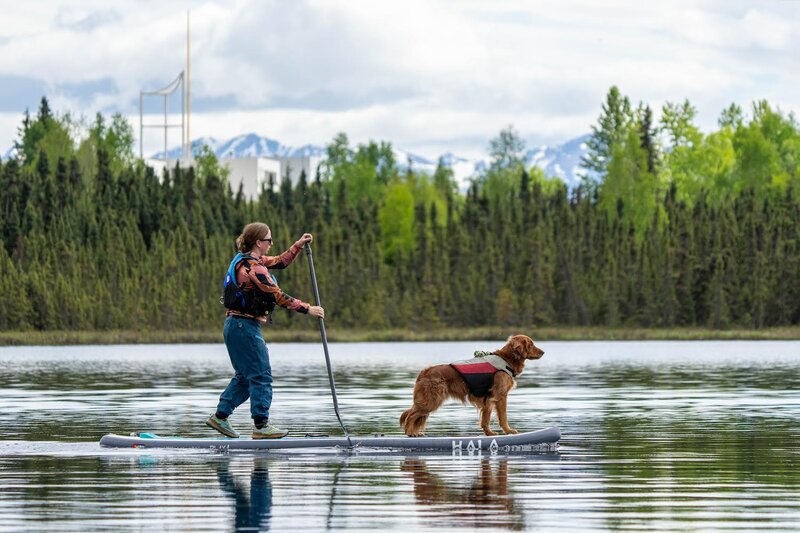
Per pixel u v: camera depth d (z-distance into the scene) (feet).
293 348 220.64
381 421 59.11
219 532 29.68
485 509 32.81
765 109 387.96
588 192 420.77
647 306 303.68
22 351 210.18
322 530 29.86
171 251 310.45
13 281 287.48
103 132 428.15
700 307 301.84
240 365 46.03
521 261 318.65
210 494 35.42
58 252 313.94
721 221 310.45
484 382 47.39
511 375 47.80
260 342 45.91
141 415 63.16
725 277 301.84
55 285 289.74
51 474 39.58
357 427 56.13
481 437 45.65
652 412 64.13
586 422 58.08
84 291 292.20
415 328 302.25
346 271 309.42
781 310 298.56
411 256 330.95
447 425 56.54
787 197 315.99
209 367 132.67
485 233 334.65
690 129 404.98
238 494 35.40
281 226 349.82
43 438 51.34
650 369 120.67
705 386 88.94
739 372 113.19
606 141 417.90
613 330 299.58
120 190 351.05
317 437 46.21
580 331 298.35
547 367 126.62
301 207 364.79
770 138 384.88
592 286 310.24
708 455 44.68
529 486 36.94
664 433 52.80
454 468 41.01
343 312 302.45
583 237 325.42
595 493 35.60
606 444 48.42
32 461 42.91
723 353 177.47
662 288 303.27
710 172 384.68
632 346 222.28
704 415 62.18
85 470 40.50
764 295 298.15
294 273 303.07
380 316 302.04
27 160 414.21
